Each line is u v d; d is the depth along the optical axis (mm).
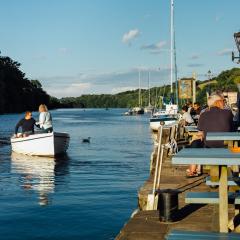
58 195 14602
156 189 8320
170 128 17078
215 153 5613
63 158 26281
